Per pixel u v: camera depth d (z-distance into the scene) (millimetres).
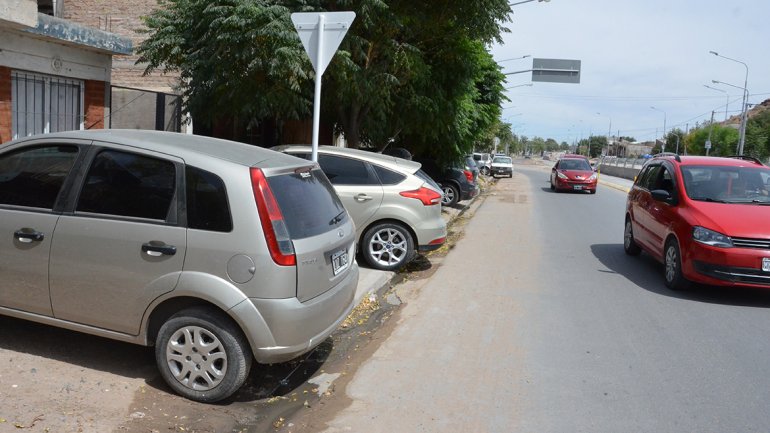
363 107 13203
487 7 11852
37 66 9258
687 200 8484
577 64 33469
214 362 4316
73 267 4426
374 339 6105
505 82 21719
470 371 5277
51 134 4734
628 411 4578
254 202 4223
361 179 8758
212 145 4754
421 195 8727
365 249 8750
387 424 4262
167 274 4246
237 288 4168
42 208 4566
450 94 14422
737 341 6258
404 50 11648
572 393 4871
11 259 4570
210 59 9891
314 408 4504
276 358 4277
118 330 4441
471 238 12977
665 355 5793
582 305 7523
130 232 4316
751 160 9664
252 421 4246
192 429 3990
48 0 18062
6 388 4172
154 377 4645
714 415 4551
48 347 4980
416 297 7789
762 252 7445
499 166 42281
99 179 4496
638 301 7773
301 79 10531
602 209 20062
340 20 6590
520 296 7906
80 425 3799
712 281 7652
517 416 4441
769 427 4383
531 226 15125
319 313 4492
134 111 13781
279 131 16016
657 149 107562
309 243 4465
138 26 17969
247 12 9156
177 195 4320
